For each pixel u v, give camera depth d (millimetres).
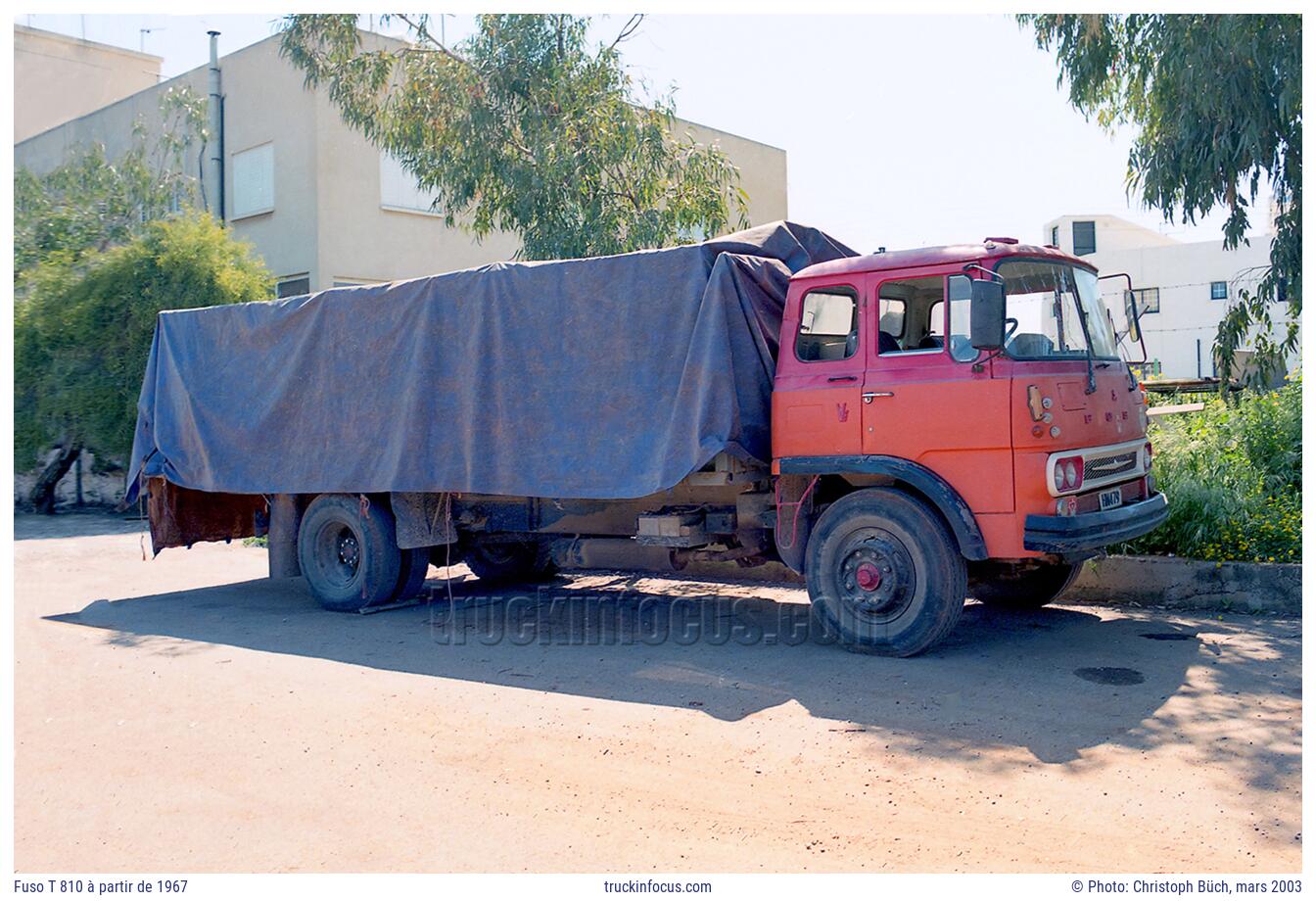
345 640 8594
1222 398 11641
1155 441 9992
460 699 6652
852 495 7531
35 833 4699
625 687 6871
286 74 20938
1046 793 4840
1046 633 7961
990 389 6930
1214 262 34312
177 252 18328
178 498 11344
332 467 9836
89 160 21922
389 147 16281
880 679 6828
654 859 4281
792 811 4738
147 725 6258
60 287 18578
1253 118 9805
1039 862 4172
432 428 9195
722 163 16328
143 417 11203
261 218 21562
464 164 15578
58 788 5234
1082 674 6773
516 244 23719
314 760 5559
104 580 12305
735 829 4570
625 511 9055
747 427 7848
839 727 5887
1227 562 8602
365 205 21172
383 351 9516
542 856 4332
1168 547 9148
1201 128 10188
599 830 4582
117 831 4695
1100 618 8422
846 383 7480
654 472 7973
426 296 9227
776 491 7922
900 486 7570
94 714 6504
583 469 8344
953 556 7203
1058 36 11688
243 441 10453
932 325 7344
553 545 9438
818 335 7805
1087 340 7586
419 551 10180
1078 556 7492
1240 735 5520
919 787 4965
